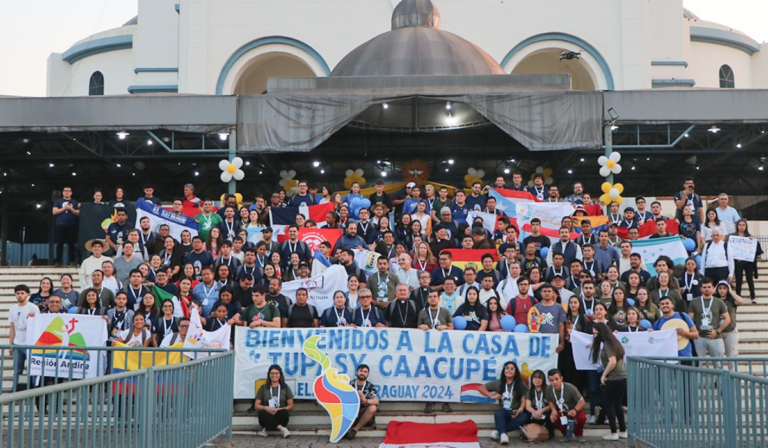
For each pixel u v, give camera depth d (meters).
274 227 18.39
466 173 29.42
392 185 27.33
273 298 13.66
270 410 12.11
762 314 16.91
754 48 41.81
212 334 12.84
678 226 17.80
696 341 13.58
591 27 32.38
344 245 16.59
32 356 12.87
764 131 22.98
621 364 11.82
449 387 12.69
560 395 11.73
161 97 20.64
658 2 35.44
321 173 29.80
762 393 8.27
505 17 32.50
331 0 32.72
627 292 13.51
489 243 16.64
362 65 26.12
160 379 9.17
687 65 35.22
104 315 13.38
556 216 19.44
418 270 15.33
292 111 20.38
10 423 6.32
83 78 39.22
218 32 32.75
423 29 27.19
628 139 25.86
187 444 9.96
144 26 35.25
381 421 12.52
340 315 13.27
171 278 15.53
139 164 28.52
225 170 20.39
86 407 7.67
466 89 20.69
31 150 26.86
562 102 20.16
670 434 10.07
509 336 12.73
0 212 32.34
